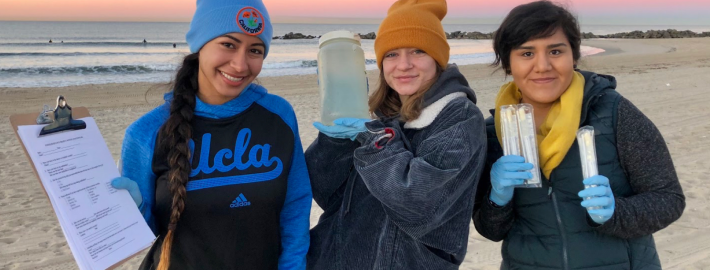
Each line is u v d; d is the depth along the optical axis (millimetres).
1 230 4289
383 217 1733
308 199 1946
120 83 13984
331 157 1886
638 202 1653
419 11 1719
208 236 1696
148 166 1681
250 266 1748
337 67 1814
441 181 1487
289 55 28156
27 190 5207
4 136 7387
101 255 1404
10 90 12219
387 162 1521
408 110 1704
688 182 5008
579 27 1770
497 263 3643
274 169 1774
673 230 3984
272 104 1870
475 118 1612
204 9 1657
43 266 3764
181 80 1756
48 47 33594
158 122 1717
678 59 21406
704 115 8086
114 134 7531
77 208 1394
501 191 1713
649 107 8859
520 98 1947
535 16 1688
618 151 1715
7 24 120688
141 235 1514
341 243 1816
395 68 1756
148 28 95562
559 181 1770
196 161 1692
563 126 1683
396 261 1672
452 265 1727
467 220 1695
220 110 1741
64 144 1417
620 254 1738
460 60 25297
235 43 1642
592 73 1824
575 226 1755
